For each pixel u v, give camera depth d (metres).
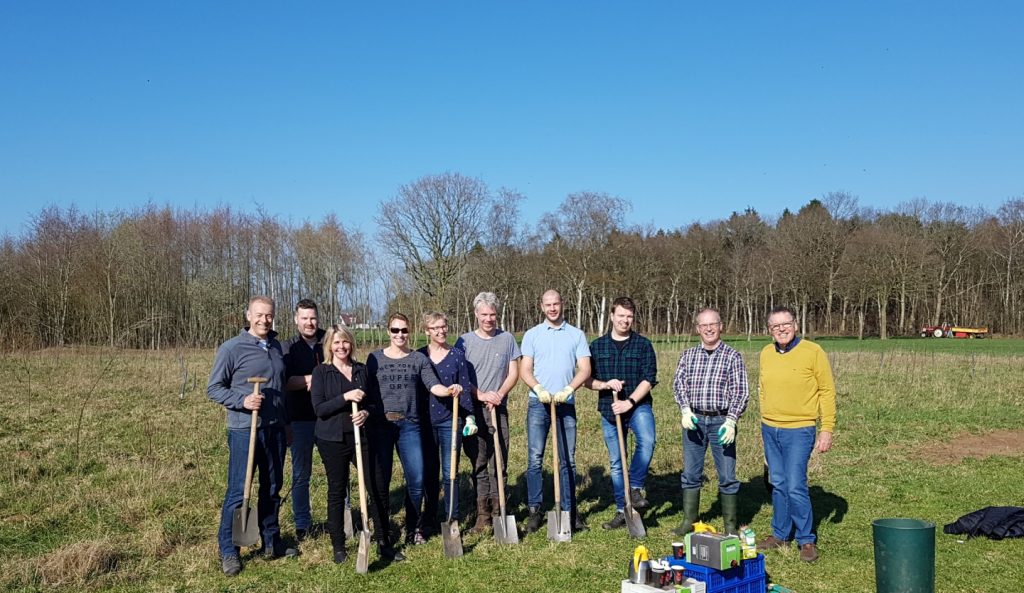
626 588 4.80
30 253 32.22
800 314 52.56
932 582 4.95
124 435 11.05
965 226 54.56
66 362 21.50
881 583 5.00
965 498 7.79
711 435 6.44
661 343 30.91
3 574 5.58
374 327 36.38
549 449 9.56
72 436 10.85
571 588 5.41
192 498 7.77
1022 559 5.91
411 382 6.22
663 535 6.60
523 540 6.45
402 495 7.99
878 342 42.56
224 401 5.64
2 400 14.07
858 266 48.38
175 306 35.19
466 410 6.42
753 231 61.66
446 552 6.03
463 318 41.03
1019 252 51.84
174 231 36.56
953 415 12.74
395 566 5.84
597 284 45.78
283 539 6.37
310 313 6.56
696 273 52.88
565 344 6.73
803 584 5.42
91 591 5.38
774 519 6.24
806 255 50.12
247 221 38.44
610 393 6.95
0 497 7.66
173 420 12.23
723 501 6.45
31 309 31.27
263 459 5.87
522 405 13.45
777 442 6.14
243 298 37.59
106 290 33.31
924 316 55.78
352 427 5.82
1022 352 29.70
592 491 8.20
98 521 6.95
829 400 5.97
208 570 5.77
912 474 8.86
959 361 22.31
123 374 18.52
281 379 5.95
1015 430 11.66
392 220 41.31
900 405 13.76
